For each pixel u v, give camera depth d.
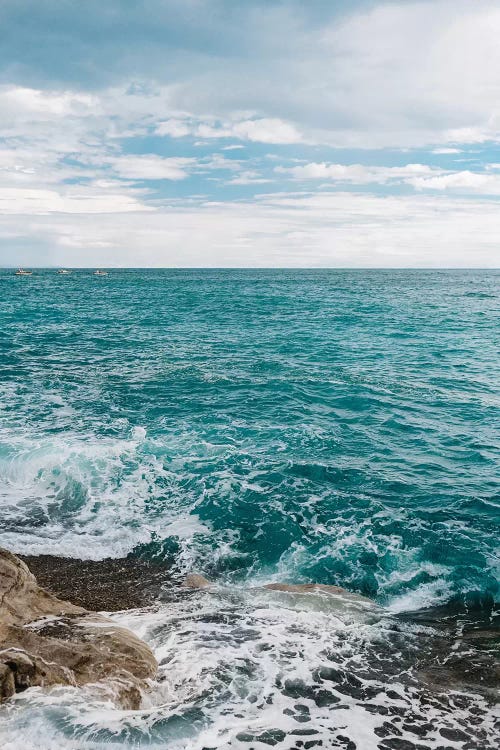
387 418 16.28
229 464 12.52
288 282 123.06
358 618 7.19
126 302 60.22
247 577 8.51
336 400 18.25
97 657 5.63
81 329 36.31
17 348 27.84
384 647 6.55
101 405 17.20
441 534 9.56
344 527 9.84
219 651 6.29
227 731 4.92
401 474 12.11
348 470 12.28
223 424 15.44
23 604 6.45
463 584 8.20
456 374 22.53
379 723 5.17
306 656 6.27
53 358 25.19
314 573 8.57
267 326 38.62
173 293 78.00
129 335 33.56
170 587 8.06
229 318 43.81
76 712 4.87
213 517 10.23
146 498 10.95
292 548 9.23
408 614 7.45
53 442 13.32
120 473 11.95
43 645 5.66
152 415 16.25
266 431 14.88
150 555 9.02
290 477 11.86
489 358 26.25
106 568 8.58
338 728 5.06
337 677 5.89
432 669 6.14
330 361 25.27
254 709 5.29
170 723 4.94
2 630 5.80
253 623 6.97
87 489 11.19
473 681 5.93
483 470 12.35
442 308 53.12
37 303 57.66
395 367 23.95
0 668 5.09
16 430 14.35
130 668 5.60
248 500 10.82
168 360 24.92
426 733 5.05
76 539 9.41
